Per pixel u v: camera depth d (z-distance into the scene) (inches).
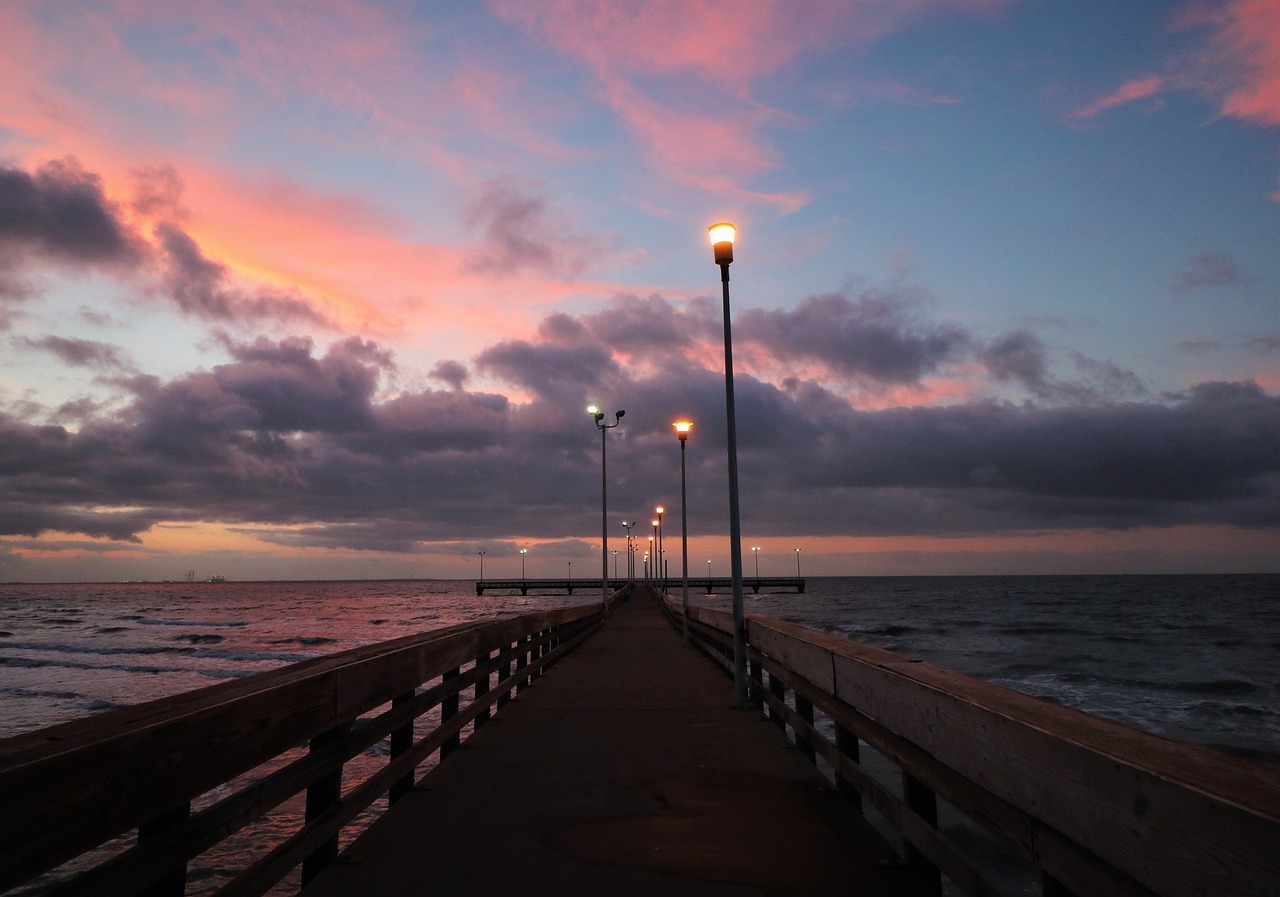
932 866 138.6
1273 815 51.6
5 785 67.7
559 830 172.2
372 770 487.2
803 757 240.8
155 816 87.7
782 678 262.1
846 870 147.6
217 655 1577.3
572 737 274.8
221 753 101.8
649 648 669.9
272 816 419.8
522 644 402.9
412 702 196.9
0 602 5915.4
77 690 1024.9
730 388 369.4
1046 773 81.6
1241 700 954.7
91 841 77.3
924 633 2096.5
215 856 356.2
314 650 1684.3
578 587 6476.4
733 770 226.5
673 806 190.5
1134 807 66.4
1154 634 2084.2
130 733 84.3
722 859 154.0
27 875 69.4
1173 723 811.4
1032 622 2576.3
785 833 169.6
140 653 1640.0
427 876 145.3
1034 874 339.9
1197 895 58.1
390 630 2358.5
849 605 3964.1
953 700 107.8
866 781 162.6
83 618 3358.8
